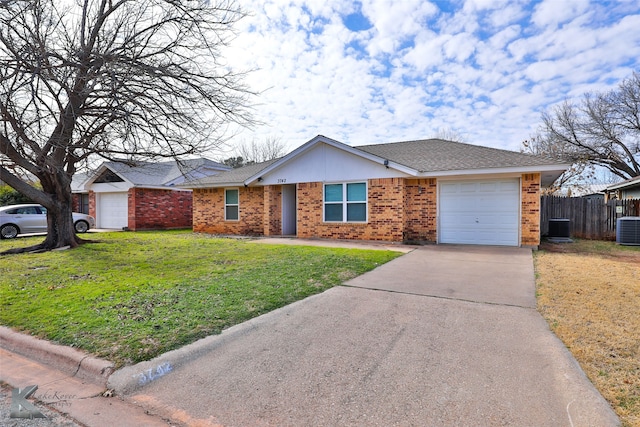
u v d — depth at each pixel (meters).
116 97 7.89
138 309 4.71
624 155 25.42
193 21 8.55
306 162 13.73
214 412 2.63
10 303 5.09
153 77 8.13
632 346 3.50
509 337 3.79
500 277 6.61
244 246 10.97
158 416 2.64
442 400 2.66
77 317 4.45
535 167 10.12
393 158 13.36
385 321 4.34
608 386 2.79
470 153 12.87
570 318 4.32
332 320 4.39
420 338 3.82
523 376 2.98
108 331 4.00
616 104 24.86
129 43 8.62
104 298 5.23
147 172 19.58
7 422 2.62
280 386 2.94
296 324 4.27
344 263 7.76
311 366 3.26
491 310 4.69
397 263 8.04
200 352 3.55
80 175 22.58
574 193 25.06
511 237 11.16
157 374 3.16
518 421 2.39
